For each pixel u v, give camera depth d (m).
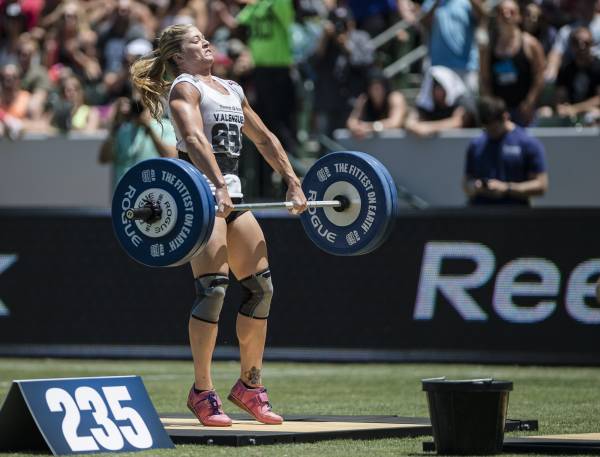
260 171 34.47
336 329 28.38
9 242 30.09
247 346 15.79
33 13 40.16
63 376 25.11
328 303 28.44
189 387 22.58
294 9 38.53
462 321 27.67
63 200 34.66
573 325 27.00
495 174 28.31
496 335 27.45
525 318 27.28
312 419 16.27
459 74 33.81
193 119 15.20
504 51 31.67
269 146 16.08
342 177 16.17
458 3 33.88
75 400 12.92
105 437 12.96
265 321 15.84
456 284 27.73
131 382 13.60
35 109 36.41
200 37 15.76
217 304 15.37
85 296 29.67
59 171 34.62
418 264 27.97
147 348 29.23
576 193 30.81
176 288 29.16
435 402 12.81
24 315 29.98
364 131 32.41
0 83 36.69
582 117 32.03
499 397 12.73
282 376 25.20
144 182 14.64
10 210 30.08
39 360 29.47
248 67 35.12
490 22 34.16
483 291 27.53
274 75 34.78
